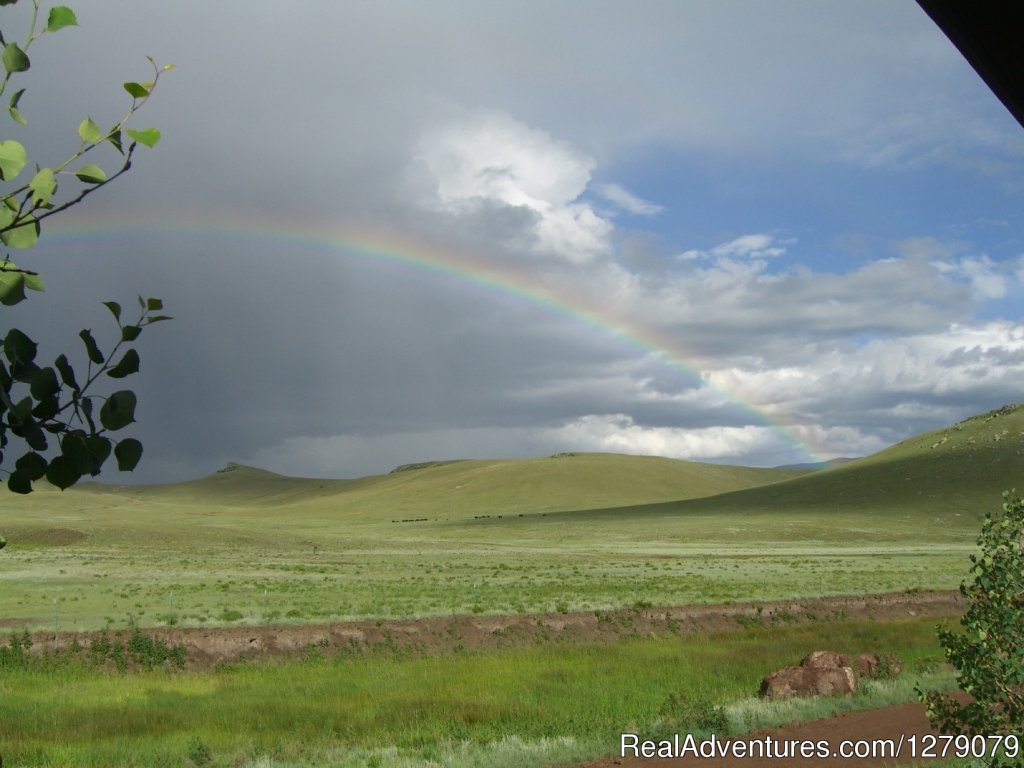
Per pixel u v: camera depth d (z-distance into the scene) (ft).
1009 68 6.50
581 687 75.20
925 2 6.52
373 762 51.03
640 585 183.93
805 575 219.41
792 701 68.03
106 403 8.23
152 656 89.86
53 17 7.92
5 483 7.94
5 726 59.31
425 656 99.04
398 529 560.61
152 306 8.61
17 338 7.97
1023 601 29.25
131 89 8.82
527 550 361.51
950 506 487.61
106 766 50.21
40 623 106.52
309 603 138.00
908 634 112.98
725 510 555.28
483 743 57.41
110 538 337.93
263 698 71.41
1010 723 29.86
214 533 372.79
